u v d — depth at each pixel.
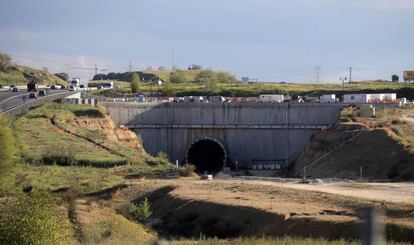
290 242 50.94
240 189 95.69
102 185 107.25
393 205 72.75
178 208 86.25
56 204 68.25
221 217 78.12
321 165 146.50
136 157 139.12
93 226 61.50
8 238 43.81
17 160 116.75
